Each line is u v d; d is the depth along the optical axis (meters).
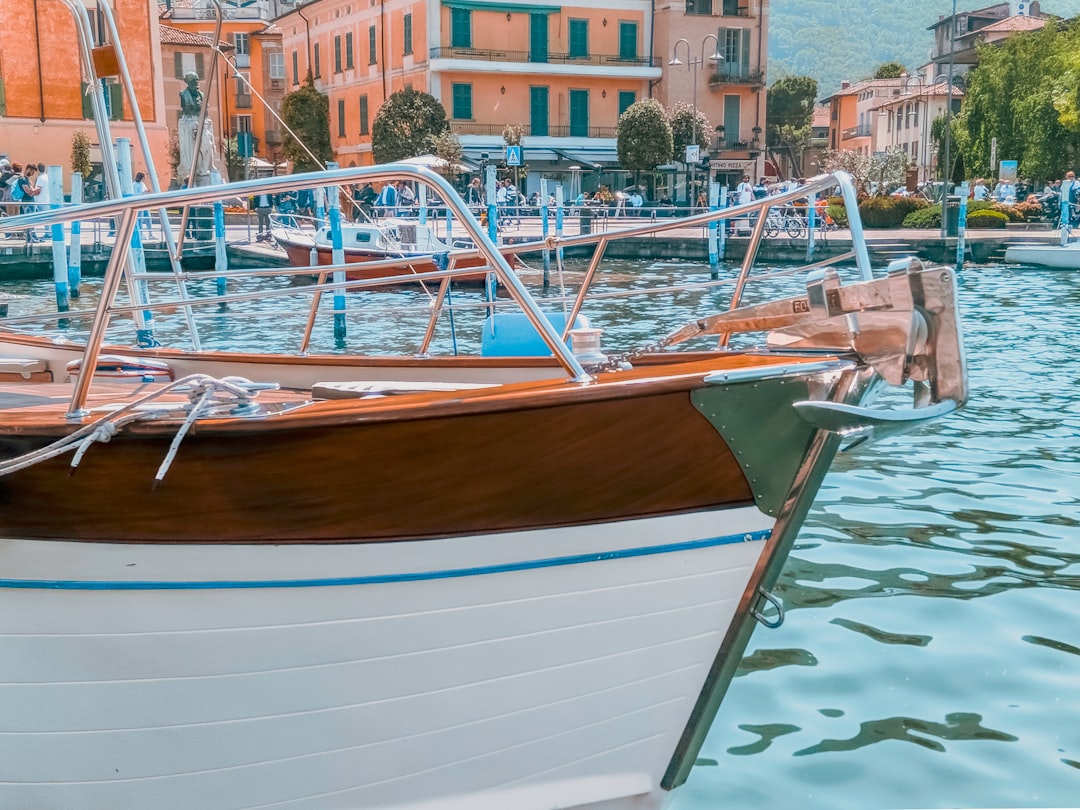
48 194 17.64
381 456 2.98
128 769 3.21
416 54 46.84
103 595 3.11
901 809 3.66
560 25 47.94
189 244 23.38
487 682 3.17
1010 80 50.03
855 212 3.60
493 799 3.29
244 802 3.24
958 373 2.77
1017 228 32.44
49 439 3.08
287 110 49.72
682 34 49.53
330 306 17.69
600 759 3.29
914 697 4.42
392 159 42.69
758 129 51.78
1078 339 14.28
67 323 16.03
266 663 3.12
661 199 44.62
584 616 3.13
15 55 33.19
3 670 3.16
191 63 46.53
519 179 44.31
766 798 3.77
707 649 3.20
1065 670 4.61
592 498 3.03
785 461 3.01
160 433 2.96
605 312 16.23
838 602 5.38
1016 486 7.38
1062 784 3.80
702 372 2.95
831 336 3.13
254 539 3.05
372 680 3.14
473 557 3.07
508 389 3.07
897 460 8.10
